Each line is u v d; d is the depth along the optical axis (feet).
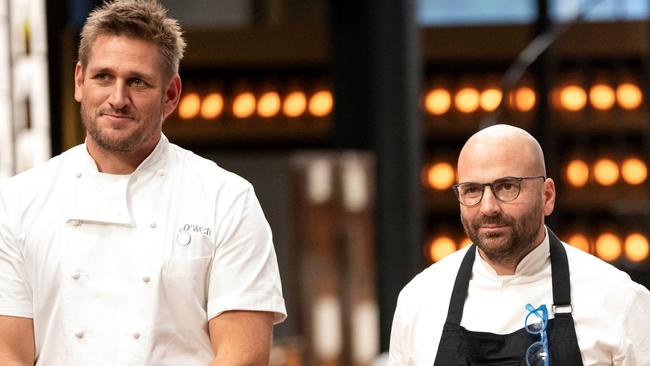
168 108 26.12
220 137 86.12
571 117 82.84
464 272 27.20
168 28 25.27
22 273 25.63
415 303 27.45
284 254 69.67
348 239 70.69
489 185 25.84
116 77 24.75
